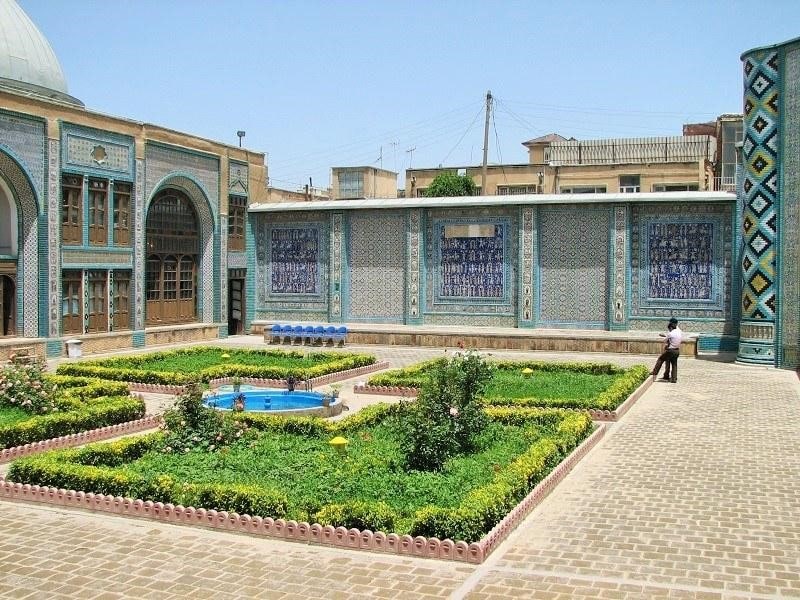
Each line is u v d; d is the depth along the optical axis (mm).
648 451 8258
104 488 6383
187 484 6277
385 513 5555
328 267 19766
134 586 4824
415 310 19016
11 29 18109
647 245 17391
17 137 14656
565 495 6676
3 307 15102
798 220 14656
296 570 5043
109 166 16641
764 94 14914
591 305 17812
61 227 15609
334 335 18578
